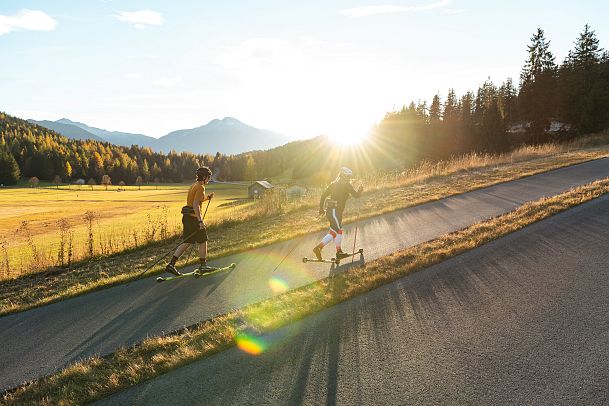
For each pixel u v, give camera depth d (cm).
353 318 529
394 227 999
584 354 413
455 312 526
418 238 876
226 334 500
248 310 575
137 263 961
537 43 5641
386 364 421
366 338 477
